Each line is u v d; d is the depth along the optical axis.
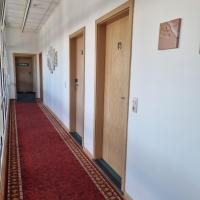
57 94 5.58
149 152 1.83
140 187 1.99
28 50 8.92
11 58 8.69
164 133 1.63
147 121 1.83
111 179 2.60
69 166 2.91
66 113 4.69
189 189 1.42
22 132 4.41
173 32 1.48
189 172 1.41
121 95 2.53
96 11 2.82
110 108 2.83
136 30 1.92
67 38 4.39
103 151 3.12
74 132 4.45
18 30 8.62
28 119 5.55
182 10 1.40
